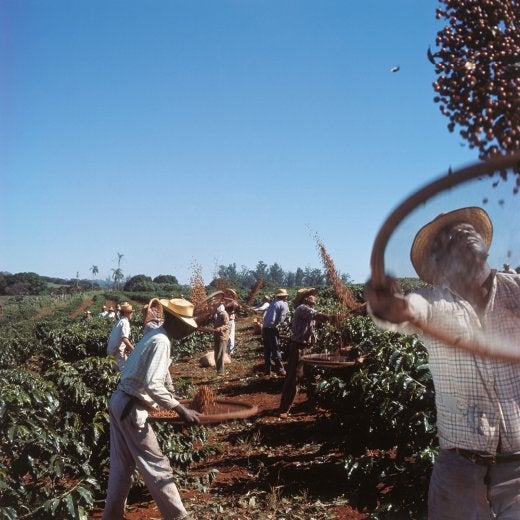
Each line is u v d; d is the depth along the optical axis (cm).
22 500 520
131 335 2191
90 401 680
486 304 221
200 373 1709
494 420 262
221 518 603
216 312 1605
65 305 7400
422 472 462
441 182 188
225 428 975
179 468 749
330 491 646
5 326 3888
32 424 539
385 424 633
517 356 217
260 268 16250
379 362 710
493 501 267
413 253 216
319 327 1415
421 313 218
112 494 488
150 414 500
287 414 1016
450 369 267
